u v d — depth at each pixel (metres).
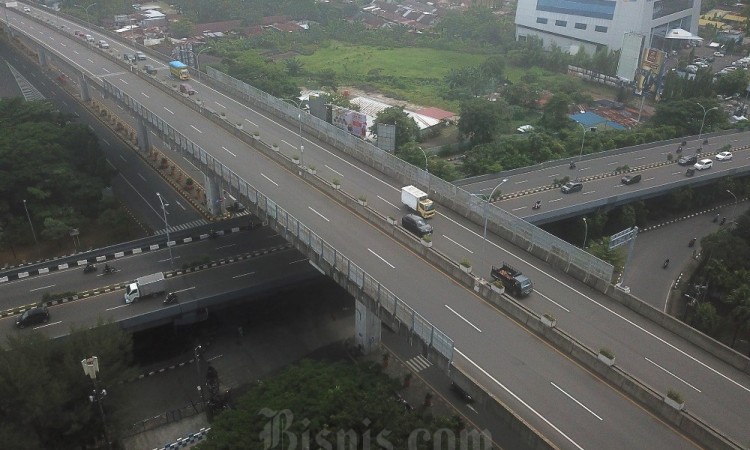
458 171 102.12
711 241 78.38
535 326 47.50
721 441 36.00
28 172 82.44
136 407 56.06
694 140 111.94
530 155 105.19
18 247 80.69
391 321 48.12
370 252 58.50
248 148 83.38
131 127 121.75
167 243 76.88
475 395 41.22
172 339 65.38
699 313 65.50
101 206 87.19
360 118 111.94
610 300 51.66
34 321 60.38
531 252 59.00
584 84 166.50
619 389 41.47
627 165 98.00
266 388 48.28
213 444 41.72
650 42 178.62
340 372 49.38
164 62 129.62
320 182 72.12
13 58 155.75
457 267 54.34
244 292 67.44
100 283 68.44
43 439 45.81
